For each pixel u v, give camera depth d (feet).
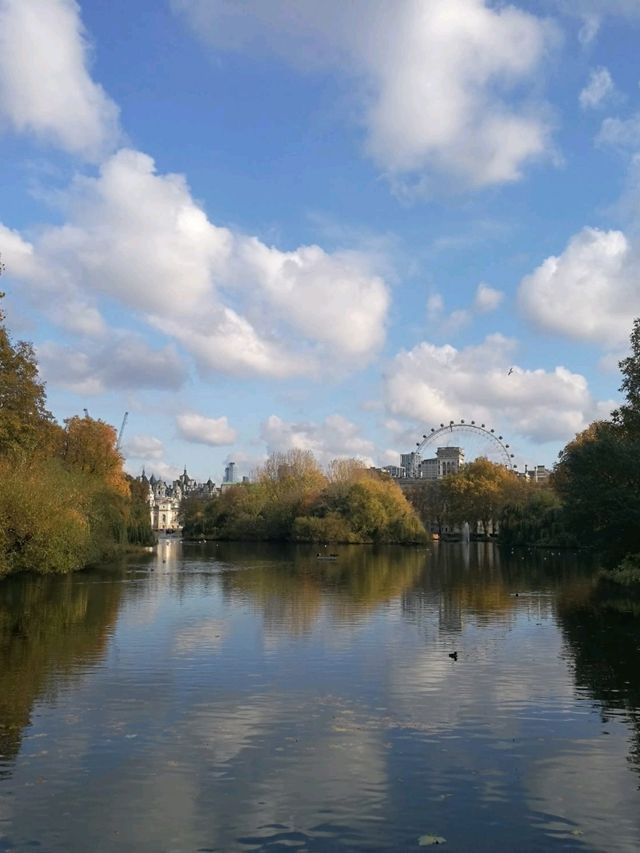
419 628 100.27
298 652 82.89
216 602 130.72
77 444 263.70
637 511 155.33
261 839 36.76
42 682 68.33
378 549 372.79
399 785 43.52
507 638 91.97
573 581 173.99
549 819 39.06
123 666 75.41
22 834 37.35
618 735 52.60
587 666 75.00
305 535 437.17
